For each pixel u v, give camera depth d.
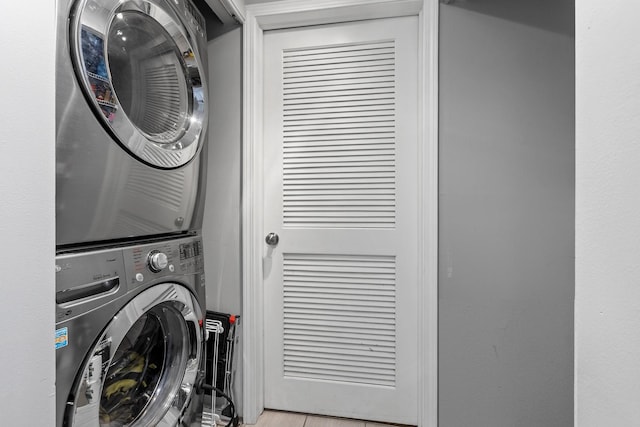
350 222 1.53
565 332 1.29
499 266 1.32
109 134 0.81
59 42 0.69
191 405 1.16
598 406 0.42
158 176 0.99
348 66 1.51
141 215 0.92
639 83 0.36
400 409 1.49
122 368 0.97
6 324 0.51
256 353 1.54
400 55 1.46
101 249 0.82
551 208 1.29
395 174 1.48
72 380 0.73
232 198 1.54
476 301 1.34
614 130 0.40
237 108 1.53
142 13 0.93
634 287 0.37
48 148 0.58
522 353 1.32
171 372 1.12
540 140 1.29
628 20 0.38
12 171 0.52
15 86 0.53
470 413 1.35
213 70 1.54
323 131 1.54
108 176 0.81
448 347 1.36
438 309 1.37
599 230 0.42
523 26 1.29
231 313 1.54
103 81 0.78
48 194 0.58
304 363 1.58
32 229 0.55
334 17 1.48
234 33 1.52
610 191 0.40
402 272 1.48
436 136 1.35
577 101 0.46
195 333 1.15
